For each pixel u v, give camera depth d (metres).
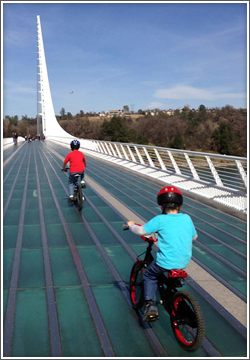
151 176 14.08
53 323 3.49
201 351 3.09
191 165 11.39
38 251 5.47
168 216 3.00
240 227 6.85
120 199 9.55
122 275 4.63
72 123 132.50
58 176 14.27
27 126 135.00
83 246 5.72
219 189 9.62
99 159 24.39
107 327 3.43
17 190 10.91
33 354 3.01
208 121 81.75
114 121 108.00
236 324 3.51
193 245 5.80
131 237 6.20
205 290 4.22
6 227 6.75
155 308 3.02
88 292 4.14
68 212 7.99
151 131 100.06
